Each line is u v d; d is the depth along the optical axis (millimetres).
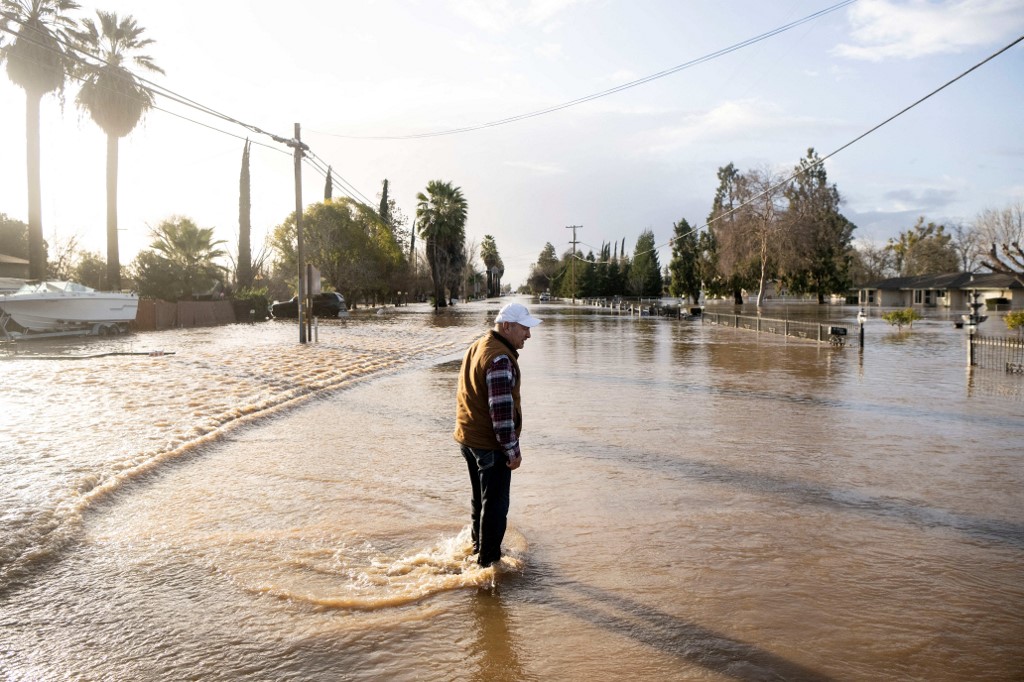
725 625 3582
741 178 63406
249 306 40062
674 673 3127
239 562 4387
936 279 70938
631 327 34375
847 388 12555
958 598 3900
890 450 7582
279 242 52625
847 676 3104
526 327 4359
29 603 3820
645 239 100000
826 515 5367
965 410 10164
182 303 33875
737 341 24750
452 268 74188
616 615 3691
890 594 3951
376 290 62375
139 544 4699
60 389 11508
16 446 7336
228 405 10055
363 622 3619
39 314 24062
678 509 5516
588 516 5340
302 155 22891
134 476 6309
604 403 10852
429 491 5980
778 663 3213
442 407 10500
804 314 52562
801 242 61750
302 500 5703
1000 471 6680
